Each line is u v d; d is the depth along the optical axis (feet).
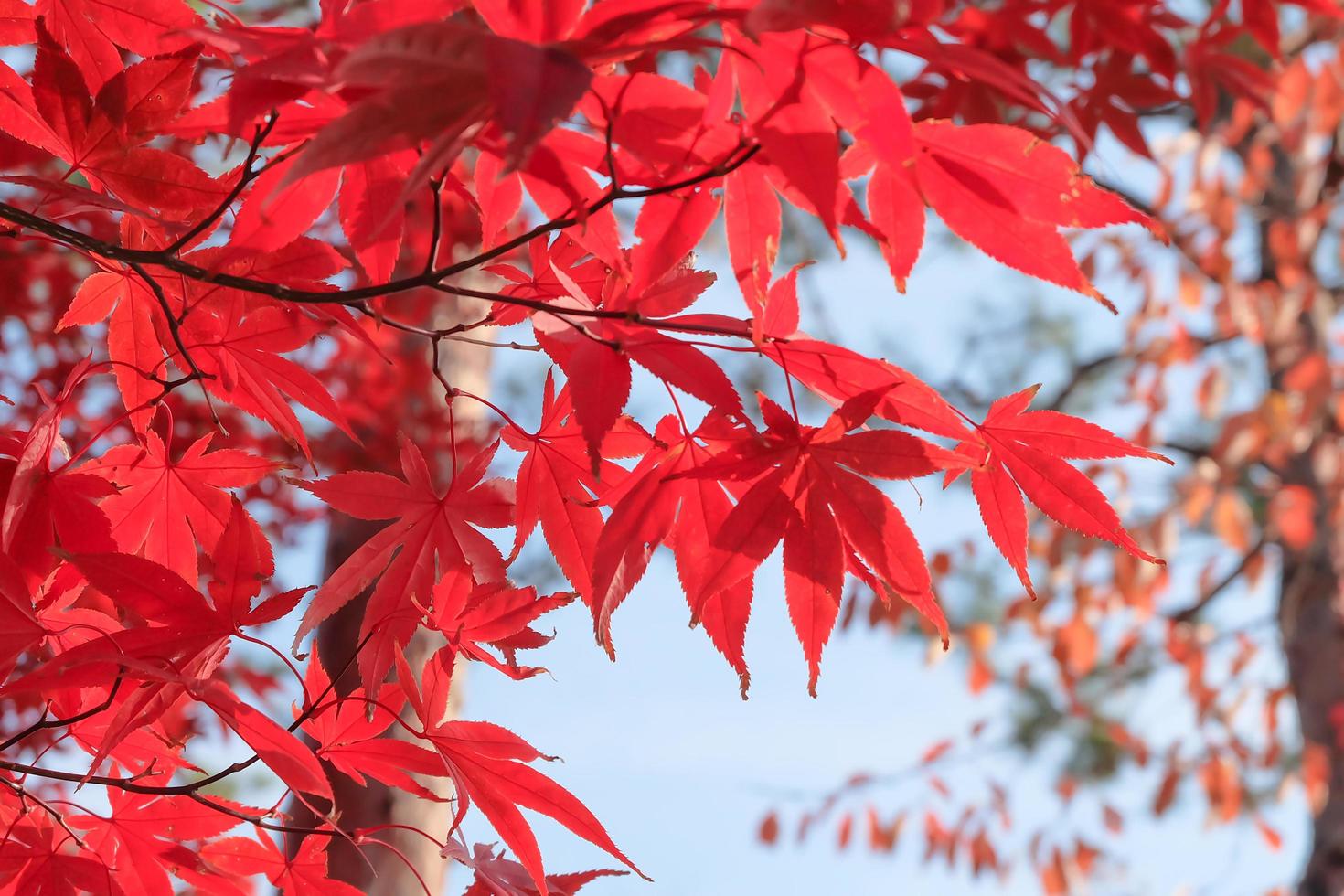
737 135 2.72
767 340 2.84
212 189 2.91
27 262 5.14
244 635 2.89
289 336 3.01
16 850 2.94
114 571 2.85
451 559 2.98
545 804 2.97
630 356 2.79
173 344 3.04
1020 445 2.91
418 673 4.75
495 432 6.45
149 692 2.86
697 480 2.89
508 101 2.54
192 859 3.04
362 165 2.81
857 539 2.85
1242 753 10.51
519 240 2.77
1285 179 10.78
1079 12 3.70
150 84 2.88
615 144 2.73
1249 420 8.99
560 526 2.99
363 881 4.60
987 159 2.72
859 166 2.76
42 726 2.87
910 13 2.63
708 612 2.90
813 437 2.85
